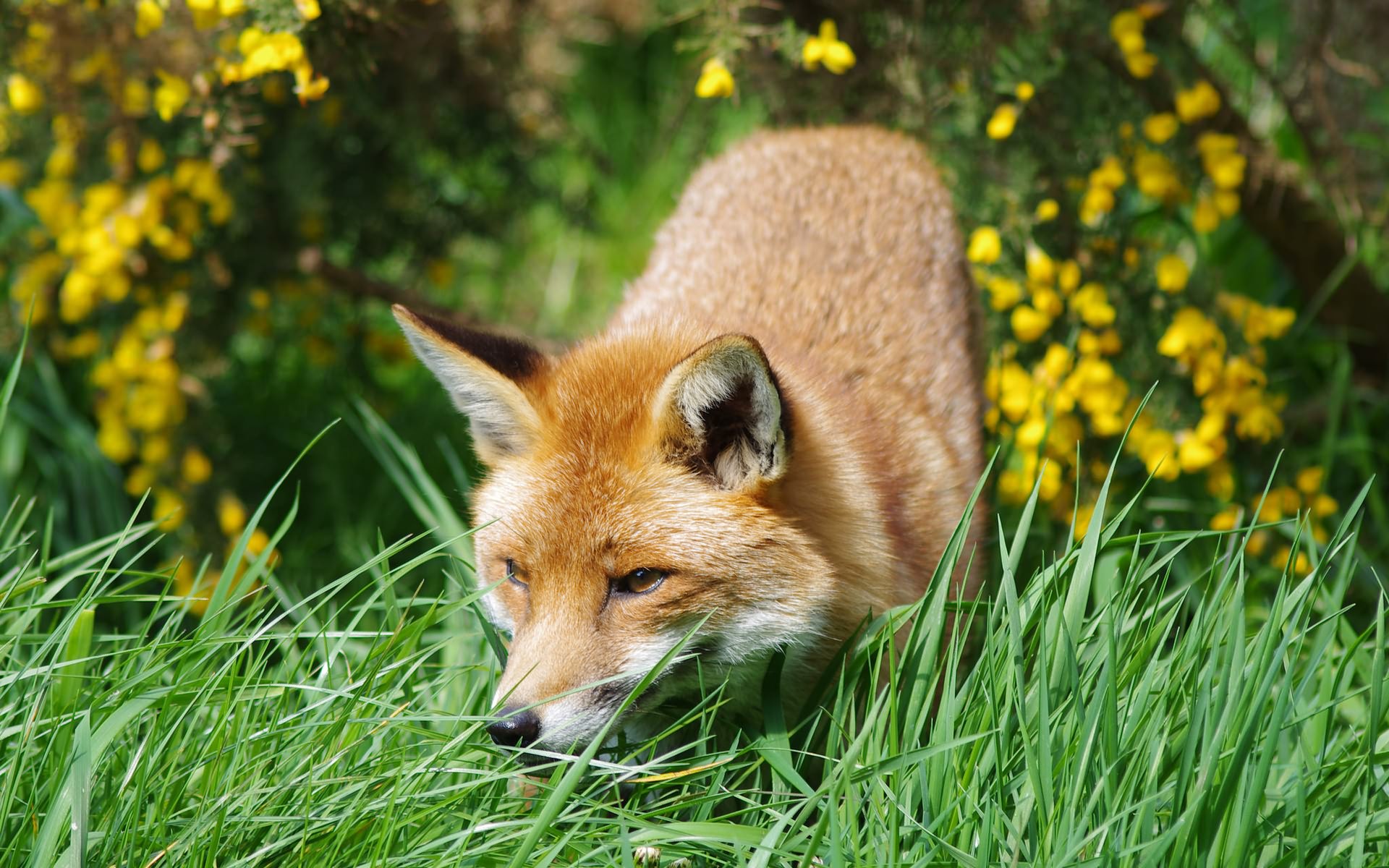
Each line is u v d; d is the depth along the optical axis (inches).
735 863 213.2
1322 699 232.4
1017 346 390.9
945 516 295.6
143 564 403.5
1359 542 382.3
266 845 203.9
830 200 374.6
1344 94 407.2
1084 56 368.8
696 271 357.4
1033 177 375.6
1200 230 374.3
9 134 403.5
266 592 357.1
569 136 494.6
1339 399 387.2
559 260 601.9
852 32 403.9
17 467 402.0
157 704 217.2
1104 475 362.3
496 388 265.4
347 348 480.1
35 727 210.5
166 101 348.2
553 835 215.6
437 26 404.8
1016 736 216.1
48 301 415.8
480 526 256.8
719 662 249.1
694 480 246.8
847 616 257.6
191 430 409.4
